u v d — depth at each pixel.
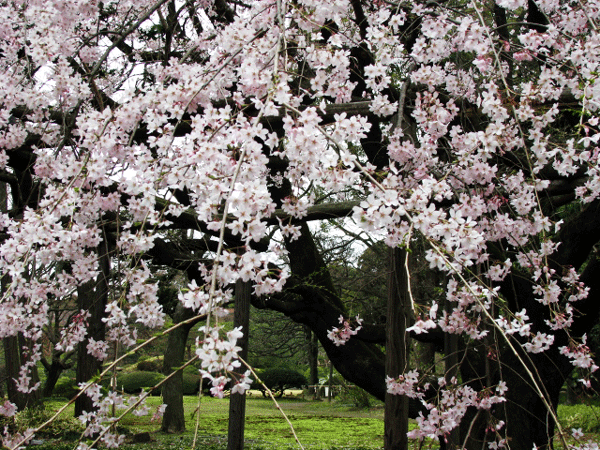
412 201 1.56
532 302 3.66
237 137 1.55
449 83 2.92
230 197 1.30
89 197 2.07
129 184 1.78
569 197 3.59
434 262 1.57
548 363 3.67
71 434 5.80
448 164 2.52
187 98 1.97
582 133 2.55
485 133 1.96
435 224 1.51
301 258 4.81
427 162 2.50
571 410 7.82
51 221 1.69
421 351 7.29
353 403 15.06
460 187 2.46
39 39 2.20
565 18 2.37
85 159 1.87
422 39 2.36
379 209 1.50
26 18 2.47
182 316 8.05
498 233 2.45
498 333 3.86
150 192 1.79
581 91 1.85
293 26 2.54
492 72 2.59
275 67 1.61
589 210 3.53
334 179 1.65
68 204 1.78
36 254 1.82
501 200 2.58
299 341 14.56
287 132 1.68
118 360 1.26
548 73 1.98
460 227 1.50
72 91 2.32
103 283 3.26
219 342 1.13
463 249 1.50
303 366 23.95
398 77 3.76
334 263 6.59
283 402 16.81
